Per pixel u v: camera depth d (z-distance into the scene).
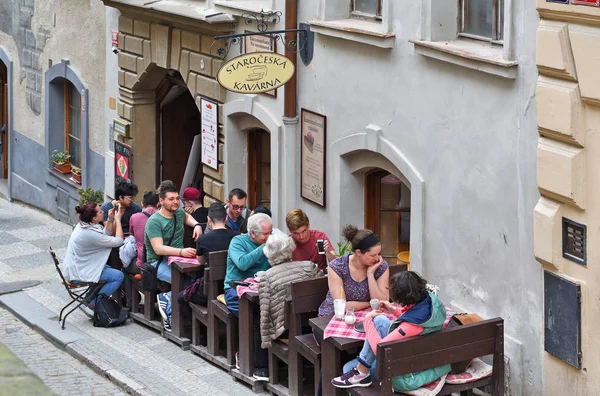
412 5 8.52
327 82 10.15
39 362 9.63
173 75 14.26
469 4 8.22
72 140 17.81
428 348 6.20
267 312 7.77
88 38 16.11
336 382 6.61
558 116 6.63
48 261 14.45
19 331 10.94
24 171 19.20
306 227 8.12
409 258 9.62
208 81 12.48
